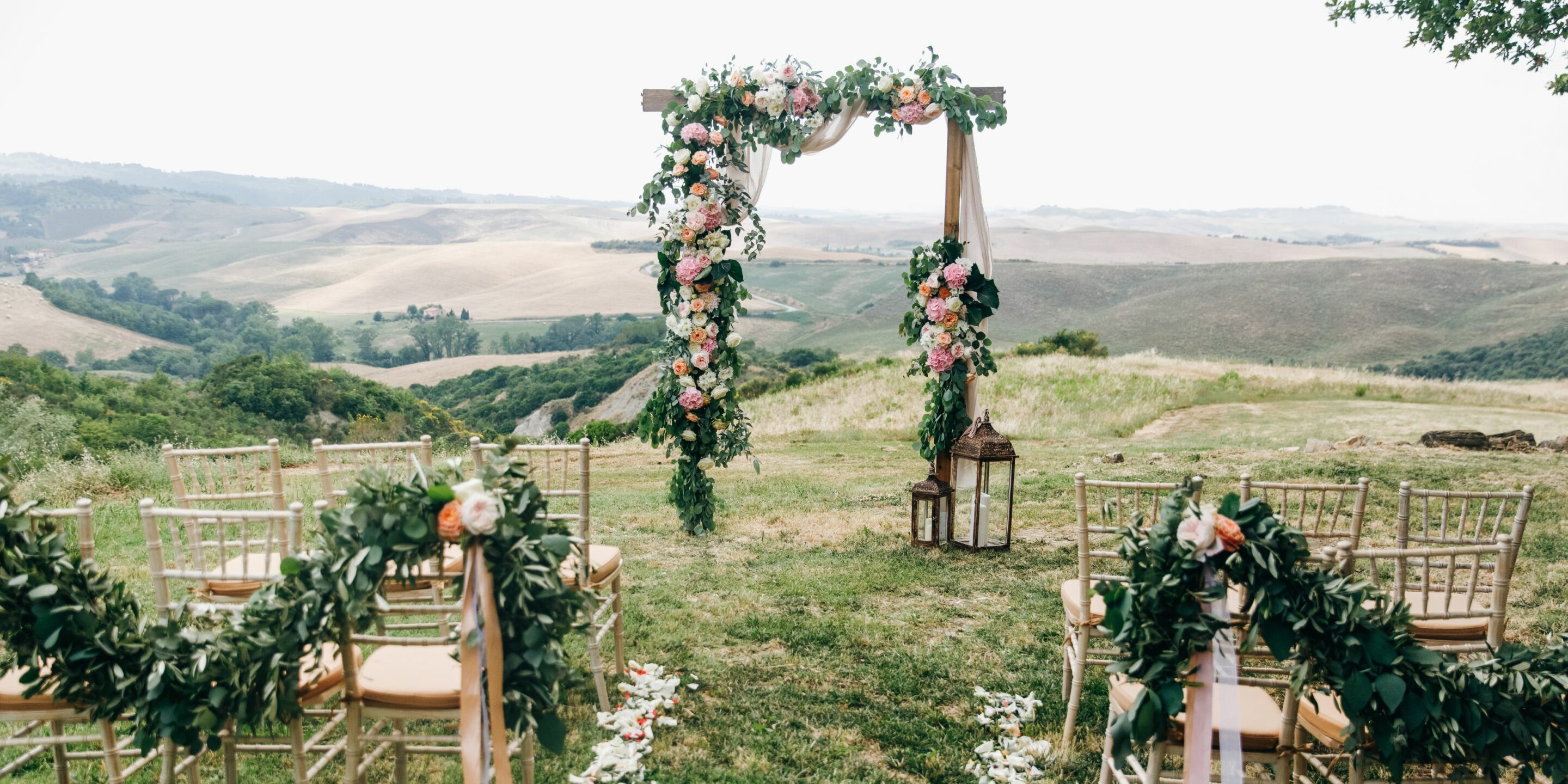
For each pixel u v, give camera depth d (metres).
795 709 4.07
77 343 112.00
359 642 2.77
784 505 8.70
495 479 2.81
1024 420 17.70
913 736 3.82
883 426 18.11
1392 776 2.80
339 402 41.00
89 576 2.84
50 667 2.79
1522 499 2.96
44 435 15.14
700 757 3.61
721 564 6.45
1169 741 2.83
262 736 3.64
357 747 2.86
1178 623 2.67
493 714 2.70
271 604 2.72
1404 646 2.69
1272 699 3.11
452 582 2.82
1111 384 21.25
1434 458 10.07
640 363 64.88
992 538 7.17
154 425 26.08
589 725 3.84
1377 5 9.35
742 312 7.17
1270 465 10.04
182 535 3.96
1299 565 2.71
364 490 2.70
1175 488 3.42
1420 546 3.70
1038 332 104.50
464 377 84.94
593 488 10.56
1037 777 3.49
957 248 6.83
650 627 5.09
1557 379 66.31
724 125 6.80
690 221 6.72
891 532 7.52
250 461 12.69
